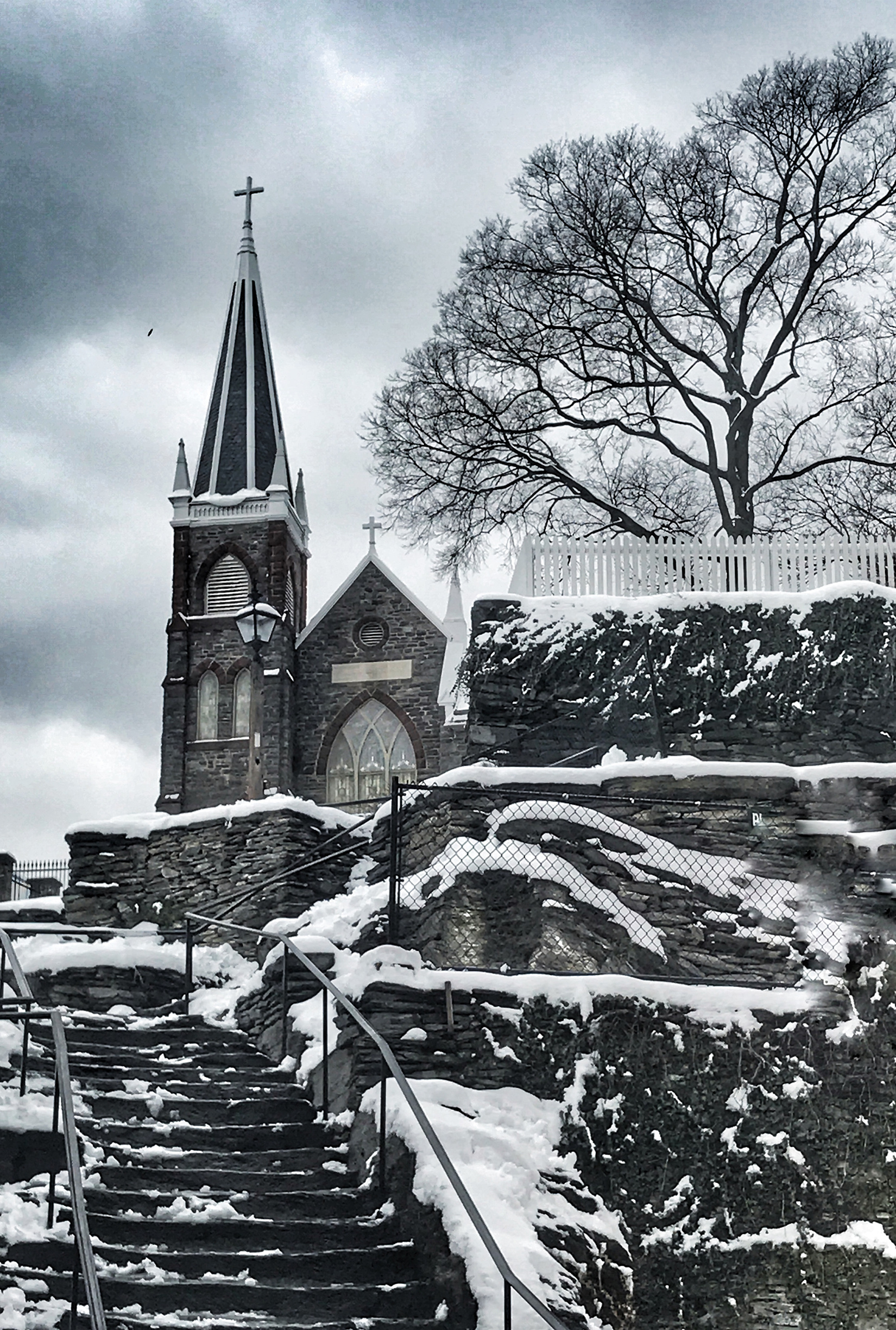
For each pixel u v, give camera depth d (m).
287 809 25.45
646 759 22.59
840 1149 16.92
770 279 37.88
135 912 26.20
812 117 37.66
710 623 24.22
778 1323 16.14
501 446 38.09
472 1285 13.02
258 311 64.69
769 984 18.64
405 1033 16.53
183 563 58.56
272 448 61.91
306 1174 15.16
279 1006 19.45
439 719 55.16
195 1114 16.39
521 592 25.00
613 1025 16.81
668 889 19.31
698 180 38.12
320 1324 12.69
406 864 20.78
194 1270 13.34
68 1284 12.58
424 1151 14.52
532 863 19.19
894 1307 16.42
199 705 57.31
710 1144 16.62
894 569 25.28
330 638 56.59
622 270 37.78
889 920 19.11
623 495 38.94
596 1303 14.26
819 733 23.73
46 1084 16.19
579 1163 16.06
